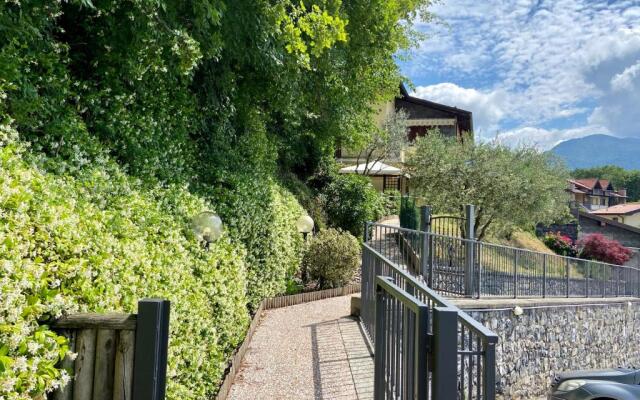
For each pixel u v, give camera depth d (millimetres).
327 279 10727
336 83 9445
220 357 4754
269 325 7379
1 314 1632
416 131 27562
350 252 10781
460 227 16953
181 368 3514
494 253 9227
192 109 6012
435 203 17469
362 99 12250
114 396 2002
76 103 4051
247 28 5715
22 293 1851
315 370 5238
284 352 5938
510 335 8773
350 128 13414
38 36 3484
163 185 5105
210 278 4664
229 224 6480
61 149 3518
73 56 4363
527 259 9992
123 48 4434
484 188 16625
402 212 16078
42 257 2086
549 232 30000
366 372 5137
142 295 2959
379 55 10578
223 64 6828
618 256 26531
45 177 2797
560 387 7020
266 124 11555
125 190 3906
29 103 3225
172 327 3234
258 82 7984
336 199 16156
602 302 11953
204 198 5941
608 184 68125
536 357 9336
